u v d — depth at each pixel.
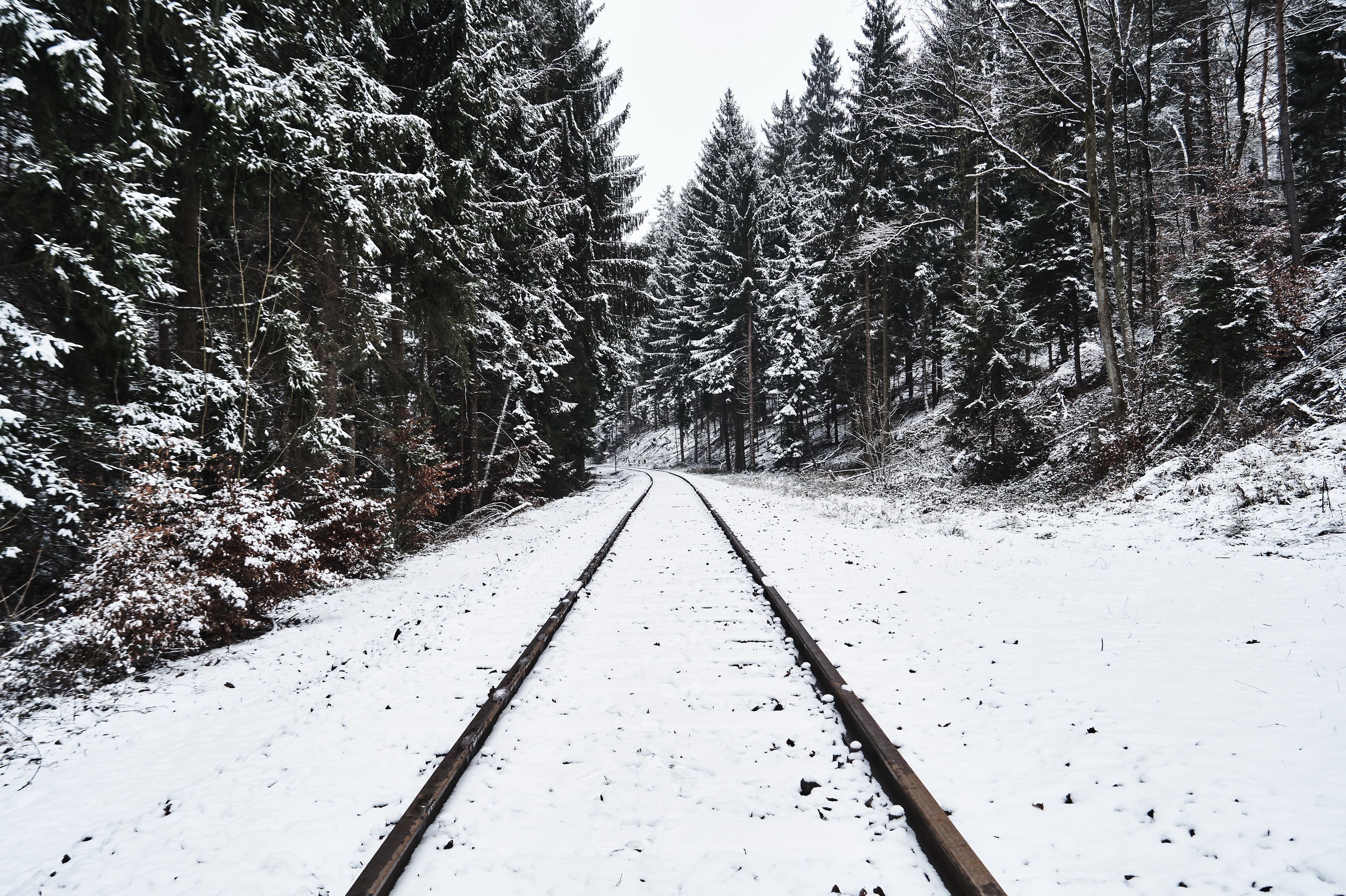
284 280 8.44
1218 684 3.79
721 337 42.12
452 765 2.90
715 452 57.41
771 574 7.29
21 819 3.16
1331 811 2.50
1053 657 4.43
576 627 5.49
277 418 9.12
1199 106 23.16
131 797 3.30
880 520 13.30
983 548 8.95
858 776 2.91
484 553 11.38
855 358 32.28
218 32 6.55
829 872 2.29
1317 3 19.09
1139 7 17.38
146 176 7.05
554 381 20.80
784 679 4.12
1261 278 13.29
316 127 7.84
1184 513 9.21
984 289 19.36
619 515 14.91
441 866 2.40
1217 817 2.52
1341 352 11.40
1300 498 8.10
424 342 13.33
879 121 25.77
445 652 4.96
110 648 5.35
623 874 2.34
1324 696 3.50
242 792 3.05
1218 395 12.53
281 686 5.02
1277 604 5.16
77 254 5.63
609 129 22.14
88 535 5.93
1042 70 15.69
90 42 5.15
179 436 6.86
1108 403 18.03
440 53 11.20
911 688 3.96
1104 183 19.83
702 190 45.16
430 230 10.34
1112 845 2.42
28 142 5.47
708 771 3.03
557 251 17.72
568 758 3.19
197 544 6.33
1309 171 21.34
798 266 38.22
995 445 18.11
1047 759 3.08
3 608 5.87
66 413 6.15
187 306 7.59
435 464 12.36
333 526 9.16
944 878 2.21
